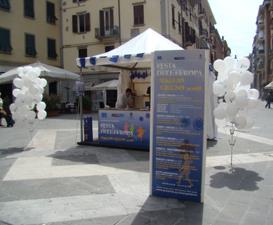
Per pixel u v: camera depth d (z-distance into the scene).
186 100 5.29
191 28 38.50
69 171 7.30
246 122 7.60
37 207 5.22
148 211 5.02
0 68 26.34
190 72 5.25
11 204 5.37
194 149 5.31
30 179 6.71
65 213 4.98
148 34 10.63
